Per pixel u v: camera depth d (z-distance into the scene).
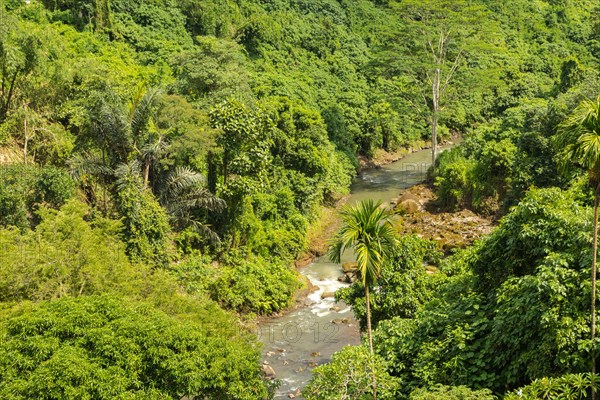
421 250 21.81
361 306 20.55
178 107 29.38
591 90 36.66
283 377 23.00
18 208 23.33
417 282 20.84
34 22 42.28
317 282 32.72
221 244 31.28
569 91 45.69
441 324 17.56
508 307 15.24
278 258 32.84
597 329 13.27
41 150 28.83
